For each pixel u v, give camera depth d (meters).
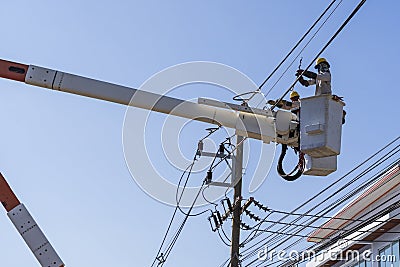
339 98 12.96
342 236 22.81
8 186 13.61
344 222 28.05
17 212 13.53
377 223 26.97
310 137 12.78
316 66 13.44
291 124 13.98
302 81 13.34
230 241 20.28
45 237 13.55
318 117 12.73
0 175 13.62
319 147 12.63
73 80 13.87
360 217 25.75
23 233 13.48
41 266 13.43
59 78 13.88
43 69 13.97
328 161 13.73
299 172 14.05
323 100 12.78
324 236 29.09
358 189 20.03
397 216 26.42
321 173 13.84
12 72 13.91
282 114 14.03
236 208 20.41
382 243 28.06
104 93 13.84
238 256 20.16
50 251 13.49
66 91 13.92
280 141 14.01
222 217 20.56
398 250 27.09
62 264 13.46
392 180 25.89
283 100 14.25
